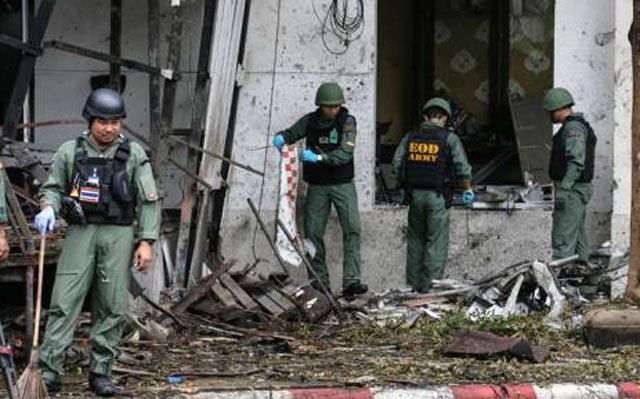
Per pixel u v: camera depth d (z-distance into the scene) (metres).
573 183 26.98
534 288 25.42
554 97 27.52
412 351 21.97
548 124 33.50
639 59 23.75
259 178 28.98
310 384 18.80
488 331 23.33
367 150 29.17
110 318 17.73
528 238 29.14
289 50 29.03
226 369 19.95
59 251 19.80
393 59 37.31
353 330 24.00
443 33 37.31
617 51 27.95
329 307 25.20
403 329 24.19
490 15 37.09
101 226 17.52
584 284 27.50
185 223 26.03
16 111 22.78
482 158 36.25
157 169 25.31
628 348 21.83
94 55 23.86
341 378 19.23
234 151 28.97
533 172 33.31
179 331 23.27
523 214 29.14
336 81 29.14
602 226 28.97
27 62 22.72
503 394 18.52
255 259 28.83
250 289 24.98
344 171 27.50
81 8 28.80
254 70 29.02
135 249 18.00
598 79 29.05
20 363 19.77
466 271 29.25
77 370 19.61
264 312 24.39
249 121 29.00
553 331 23.25
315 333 23.86
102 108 17.33
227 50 27.08
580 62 29.09
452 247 29.25
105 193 17.42
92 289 17.95
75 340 20.62
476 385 18.84
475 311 25.12
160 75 24.86
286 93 29.05
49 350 17.59
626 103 27.97
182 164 28.27
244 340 22.59
